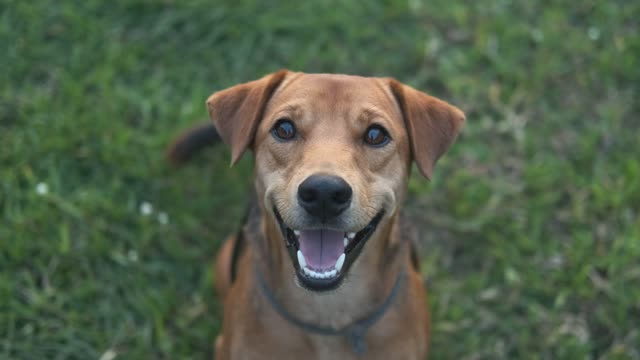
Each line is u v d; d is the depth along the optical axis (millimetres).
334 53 1328
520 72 1326
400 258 930
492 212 1214
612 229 1196
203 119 1255
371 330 928
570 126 1297
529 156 1268
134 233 1173
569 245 1189
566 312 1145
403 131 900
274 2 1366
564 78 1332
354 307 918
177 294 1151
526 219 1209
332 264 869
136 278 1146
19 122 1239
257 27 1342
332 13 1359
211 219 1203
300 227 843
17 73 1278
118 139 1219
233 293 970
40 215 1149
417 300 959
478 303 1157
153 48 1331
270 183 877
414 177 1233
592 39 1363
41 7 1329
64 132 1221
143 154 1227
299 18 1353
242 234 1014
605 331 1129
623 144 1274
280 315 923
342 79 888
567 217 1211
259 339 936
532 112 1306
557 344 1121
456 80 1314
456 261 1195
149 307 1118
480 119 1297
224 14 1344
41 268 1127
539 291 1153
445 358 1122
